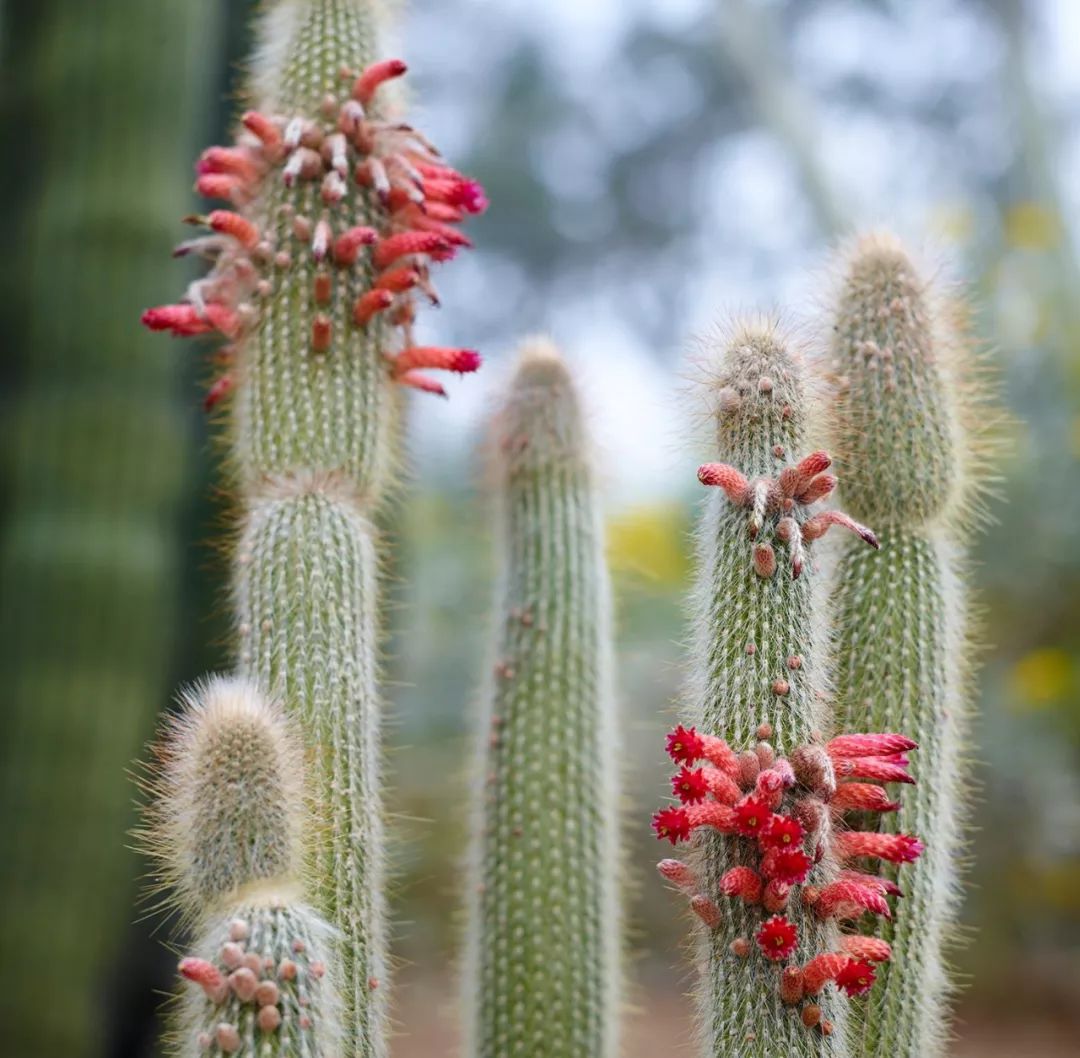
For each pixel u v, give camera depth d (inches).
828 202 171.5
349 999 53.1
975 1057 123.5
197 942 50.7
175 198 93.8
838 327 56.1
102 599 87.5
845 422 55.6
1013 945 140.8
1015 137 187.2
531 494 60.9
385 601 59.0
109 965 86.3
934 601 55.5
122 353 90.5
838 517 51.6
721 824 50.3
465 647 155.9
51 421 89.4
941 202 184.2
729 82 232.8
